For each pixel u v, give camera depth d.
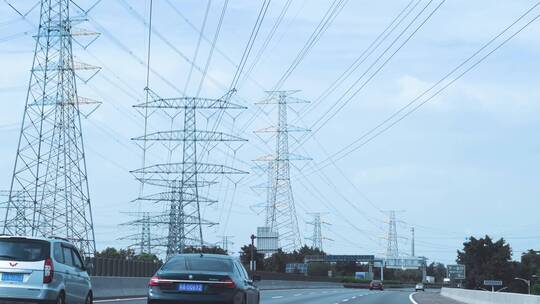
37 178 55.69
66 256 18.61
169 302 17.27
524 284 140.75
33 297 16.94
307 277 100.44
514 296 31.95
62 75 58.03
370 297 51.19
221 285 17.31
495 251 143.62
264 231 87.44
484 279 139.38
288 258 145.25
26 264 17.11
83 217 57.00
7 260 17.11
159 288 17.42
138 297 35.34
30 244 17.39
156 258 67.81
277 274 83.12
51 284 17.19
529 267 147.00
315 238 133.75
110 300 30.77
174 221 63.53
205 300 17.16
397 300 46.06
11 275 17.02
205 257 18.42
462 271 139.12
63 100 58.03
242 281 18.20
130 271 43.25
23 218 54.25
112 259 40.16
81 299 19.33
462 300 47.34
